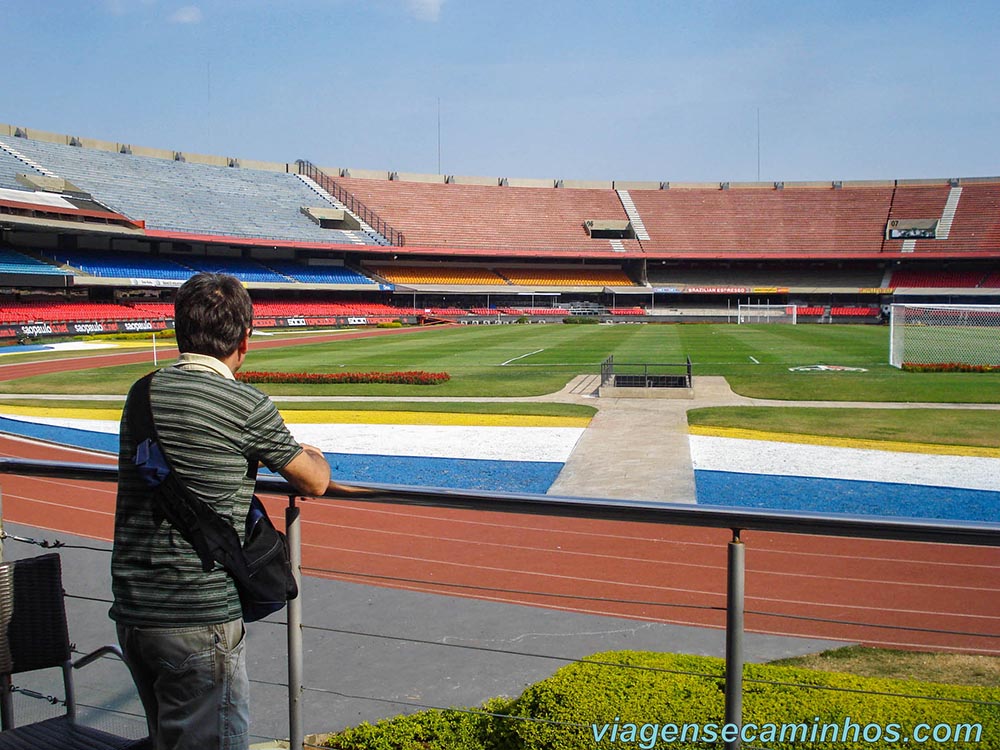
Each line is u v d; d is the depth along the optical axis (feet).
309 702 17.21
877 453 51.67
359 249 265.34
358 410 73.77
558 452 53.52
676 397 79.00
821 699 12.27
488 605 24.00
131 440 9.36
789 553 30.22
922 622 23.47
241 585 9.44
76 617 22.48
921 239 287.48
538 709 12.55
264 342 176.14
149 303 219.20
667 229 310.04
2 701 12.64
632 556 30.12
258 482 11.14
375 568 29.01
